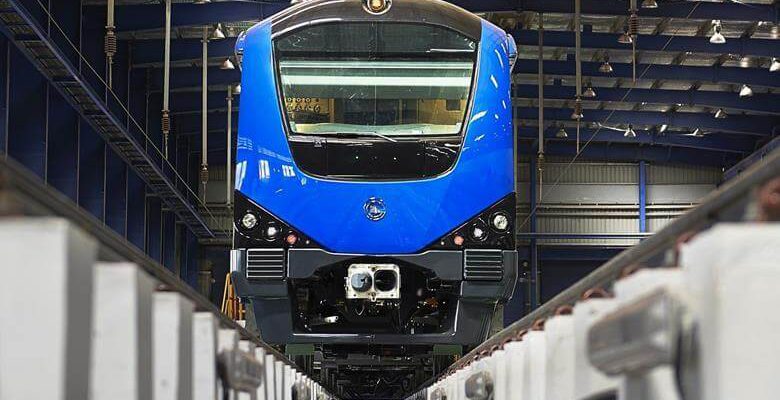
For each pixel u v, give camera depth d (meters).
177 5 38.75
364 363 21.05
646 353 3.64
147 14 38.62
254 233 17.48
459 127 17.77
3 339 3.23
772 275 3.17
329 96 17.86
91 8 38.34
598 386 5.19
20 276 3.27
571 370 5.90
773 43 44.97
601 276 6.38
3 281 3.26
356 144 17.58
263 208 17.50
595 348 4.50
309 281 17.91
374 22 18.00
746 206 4.02
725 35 46.69
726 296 3.18
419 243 17.31
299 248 17.38
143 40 44.03
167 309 5.14
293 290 17.73
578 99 33.75
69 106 36.19
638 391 4.16
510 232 17.56
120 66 42.91
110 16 27.30
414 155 17.56
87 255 3.54
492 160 17.67
